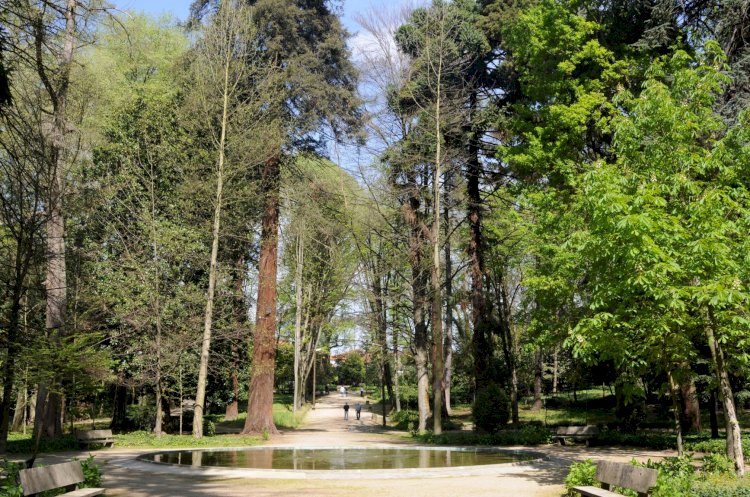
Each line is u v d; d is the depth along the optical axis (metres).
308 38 25.22
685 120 10.04
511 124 21.75
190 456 14.15
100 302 21.16
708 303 9.01
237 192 22.16
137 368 23.03
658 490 7.54
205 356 21.53
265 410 23.97
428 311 30.09
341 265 36.56
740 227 9.33
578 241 9.64
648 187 9.36
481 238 25.92
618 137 10.53
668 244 8.83
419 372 27.05
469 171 25.33
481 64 24.42
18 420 30.19
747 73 15.34
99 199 22.03
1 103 9.95
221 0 22.39
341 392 75.44
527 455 14.12
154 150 22.88
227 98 21.92
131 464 12.33
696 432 20.08
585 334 9.73
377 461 13.08
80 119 19.02
